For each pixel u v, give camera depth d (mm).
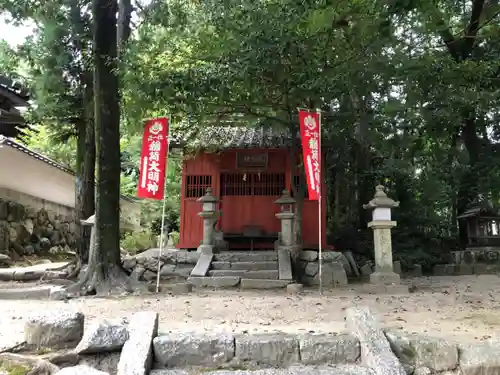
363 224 15172
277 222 13742
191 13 9742
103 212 9039
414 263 13570
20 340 4125
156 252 11633
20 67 12055
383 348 3889
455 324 5285
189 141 12664
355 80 9797
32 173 14062
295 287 9258
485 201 14156
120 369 3488
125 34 10375
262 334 4191
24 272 10594
